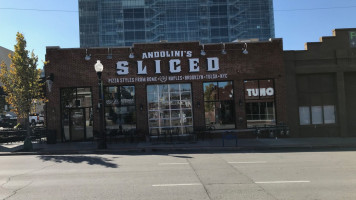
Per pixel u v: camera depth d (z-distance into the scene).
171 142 17.27
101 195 6.38
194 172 8.89
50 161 11.91
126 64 18.88
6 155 14.40
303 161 10.80
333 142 16.33
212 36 86.81
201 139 18.39
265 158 11.72
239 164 10.30
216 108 19.16
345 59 19.19
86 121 18.91
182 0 87.12
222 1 87.81
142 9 87.50
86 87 18.95
